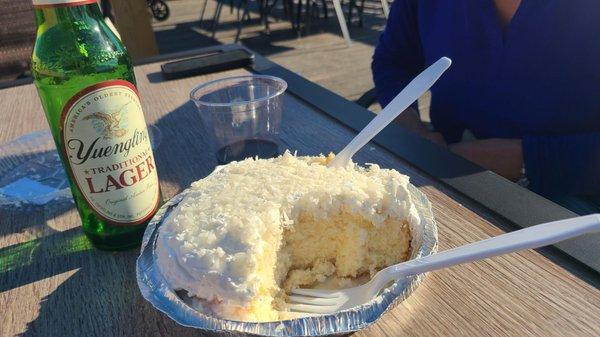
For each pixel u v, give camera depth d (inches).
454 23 47.6
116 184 23.2
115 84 21.8
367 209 22.7
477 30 45.6
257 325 17.5
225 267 19.3
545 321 19.0
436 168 30.8
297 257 24.0
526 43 42.8
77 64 23.2
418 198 25.1
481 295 20.6
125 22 89.2
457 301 20.5
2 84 55.1
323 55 159.6
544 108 44.1
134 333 20.3
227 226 20.5
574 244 22.5
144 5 90.3
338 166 26.7
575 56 41.7
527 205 26.1
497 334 18.7
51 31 23.6
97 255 25.4
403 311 20.2
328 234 23.7
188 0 312.0
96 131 21.8
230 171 25.6
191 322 18.1
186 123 41.4
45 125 42.8
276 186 23.6
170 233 21.1
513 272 21.7
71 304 22.2
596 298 19.9
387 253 23.9
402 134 35.9
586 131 44.2
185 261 19.6
